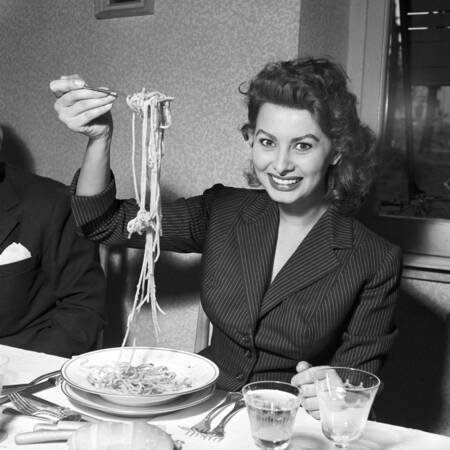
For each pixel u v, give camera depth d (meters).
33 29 2.43
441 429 2.08
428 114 2.10
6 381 1.15
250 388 0.93
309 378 1.09
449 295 2.03
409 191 2.15
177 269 2.24
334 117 1.30
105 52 2.29
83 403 1.02
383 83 2.13
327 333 1.30
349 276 1.31
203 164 2.15
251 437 0.96
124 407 1.02
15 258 1.73
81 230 1.38
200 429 0.97
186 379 1.15
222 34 2.06
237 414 1.04
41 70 2.43
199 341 1.76
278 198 1.33
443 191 2.10
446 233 2.06
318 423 1.02
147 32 2.20
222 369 1.40
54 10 2.38
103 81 2.31
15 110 2.50
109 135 1.30
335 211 1.40
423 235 2.10
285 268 1.33
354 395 0.86
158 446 0.85
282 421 0.85
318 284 1.31
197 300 2.21
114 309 2.36
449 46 2.05
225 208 1.50
